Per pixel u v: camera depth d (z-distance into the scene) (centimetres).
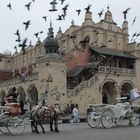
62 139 1689
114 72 5944
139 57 6594
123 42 7150
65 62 5188
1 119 2056
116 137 1728
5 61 9475
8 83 6819
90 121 2592
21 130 2112
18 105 2159
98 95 5597
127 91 6300
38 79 5303
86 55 6234
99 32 6794
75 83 5872
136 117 2612
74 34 6419
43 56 5169
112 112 2462
